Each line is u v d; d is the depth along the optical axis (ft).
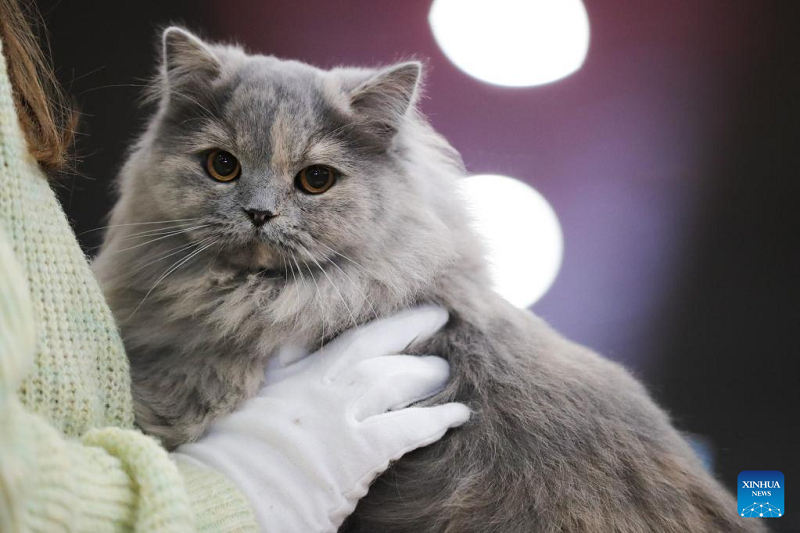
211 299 5.41
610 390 5.57
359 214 5.58
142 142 6.07
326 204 5.49
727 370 11.14
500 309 5.96
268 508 4.10
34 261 3.62
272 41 11.37
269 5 11.25
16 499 1.91
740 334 11.20
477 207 6.52
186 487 3.66
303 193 5.53
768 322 11.15
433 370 5.33
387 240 5.70
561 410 5.25
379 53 11.26
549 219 10.66
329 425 4.58
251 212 5.25
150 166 5.67
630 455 5.15
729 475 9.73
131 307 5.60
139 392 5.05
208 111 5.58
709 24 10.85
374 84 5.74
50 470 2.34
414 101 6.02
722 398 10.93
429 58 10.92
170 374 5.12
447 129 11.27
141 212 5.74
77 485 2.53
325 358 5.16
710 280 11.37
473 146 11.33
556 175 11.39
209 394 4.99
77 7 10.59
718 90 11.05
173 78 5.69
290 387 4.90
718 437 10.44
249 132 5.41
